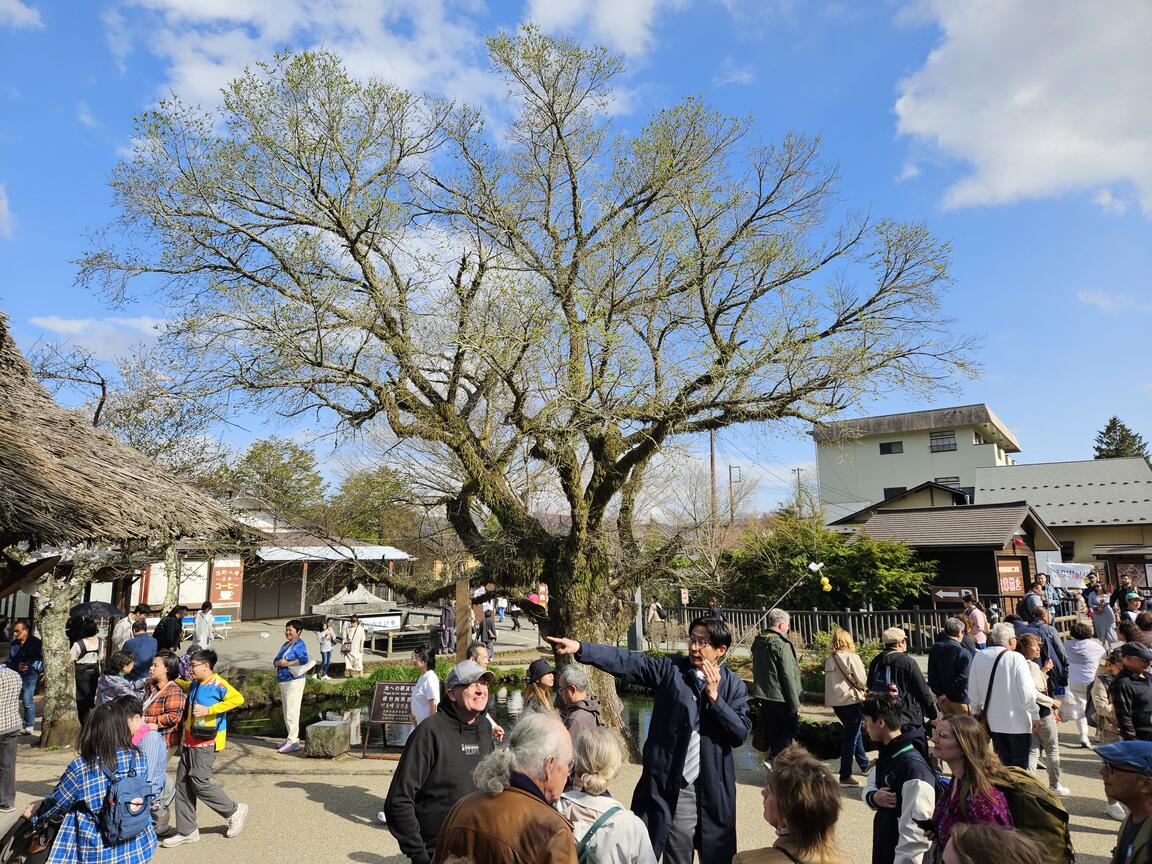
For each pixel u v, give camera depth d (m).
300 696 10.20
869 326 9.42
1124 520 32.19
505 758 2.67
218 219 10.09
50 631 10.30
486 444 11.48
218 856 6.13
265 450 24.47
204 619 16.73
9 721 7.00
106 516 6.13
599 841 3.11
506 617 33.62
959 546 19.81
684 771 4.23
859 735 7.98
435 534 12.86
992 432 44.25
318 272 10.22
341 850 6.26
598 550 10.59
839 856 2.94
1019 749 6.11
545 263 10.90
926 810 3.75
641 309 10.66
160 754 4.35
